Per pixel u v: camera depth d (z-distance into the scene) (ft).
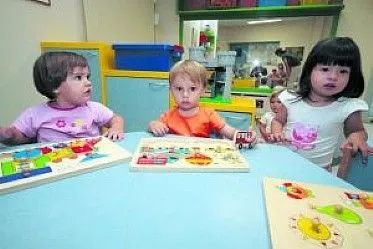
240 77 6.29
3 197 1.27
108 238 0.99
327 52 2.51
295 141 2.91
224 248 0.95
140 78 4.90
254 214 1.17
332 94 2.75
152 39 7.42
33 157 1.69
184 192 1.35
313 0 5.74
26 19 4.11
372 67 5.50
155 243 0.97
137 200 1.27
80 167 1.55
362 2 5.49
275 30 6.10
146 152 1.86
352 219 1.13
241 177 1.55
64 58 2.55
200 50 4.86
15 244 0.95
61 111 2.75
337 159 2.90
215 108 4.55
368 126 4.37
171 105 4.85
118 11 6.06
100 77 4.94
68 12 4.97
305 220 1.10
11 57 3.89
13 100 3.97
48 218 1.11
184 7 6.82
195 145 2.05
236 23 6.35
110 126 2.82
